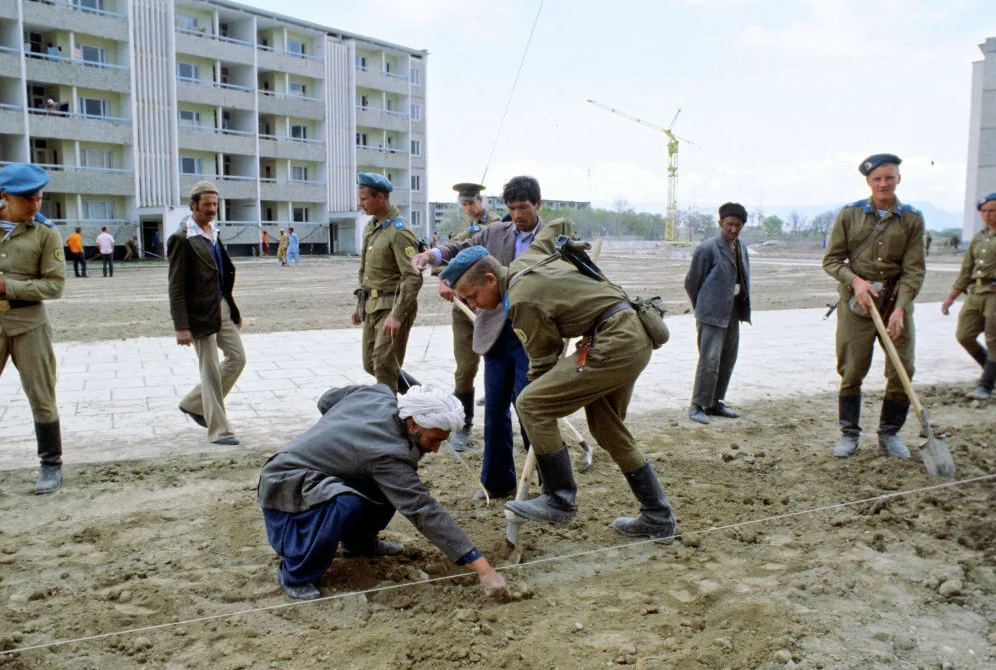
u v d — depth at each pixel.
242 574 3.82
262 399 7.70
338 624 3.36
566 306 3.92
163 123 45.94
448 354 10.45
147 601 3.53
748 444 6.19
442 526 3.48
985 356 8.17
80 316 15.12
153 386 8.22
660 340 4.01
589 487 5.16
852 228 5.78
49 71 40.75
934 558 3.97
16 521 4.48
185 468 5.43
